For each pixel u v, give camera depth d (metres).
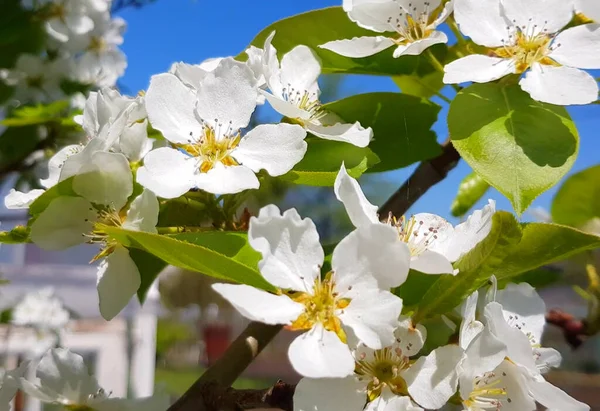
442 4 0.12
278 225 0.08
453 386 0.08
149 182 0.10
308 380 0.08
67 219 0.10
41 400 0.11
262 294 0.08
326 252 0.11
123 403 0.11
